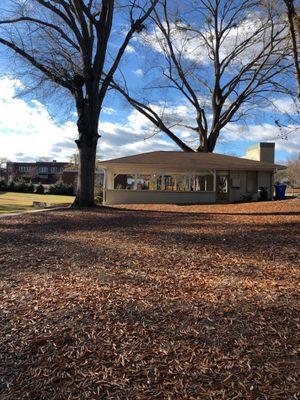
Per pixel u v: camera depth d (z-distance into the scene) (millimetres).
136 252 7996
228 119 32281
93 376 3189
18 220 14023
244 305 4645
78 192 19328
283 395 2875
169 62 31812
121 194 26859
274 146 31391
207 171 28453
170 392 2947
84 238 9766
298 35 17344
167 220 13578
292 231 10289
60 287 5543
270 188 28344
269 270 6340
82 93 18688
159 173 29797
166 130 32094
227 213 15992
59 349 3654
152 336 3867
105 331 4004
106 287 5504
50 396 2945
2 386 3086
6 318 4418
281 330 3926
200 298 4945
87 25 18625
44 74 18656
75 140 19156
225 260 7148
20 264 7020
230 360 3371
